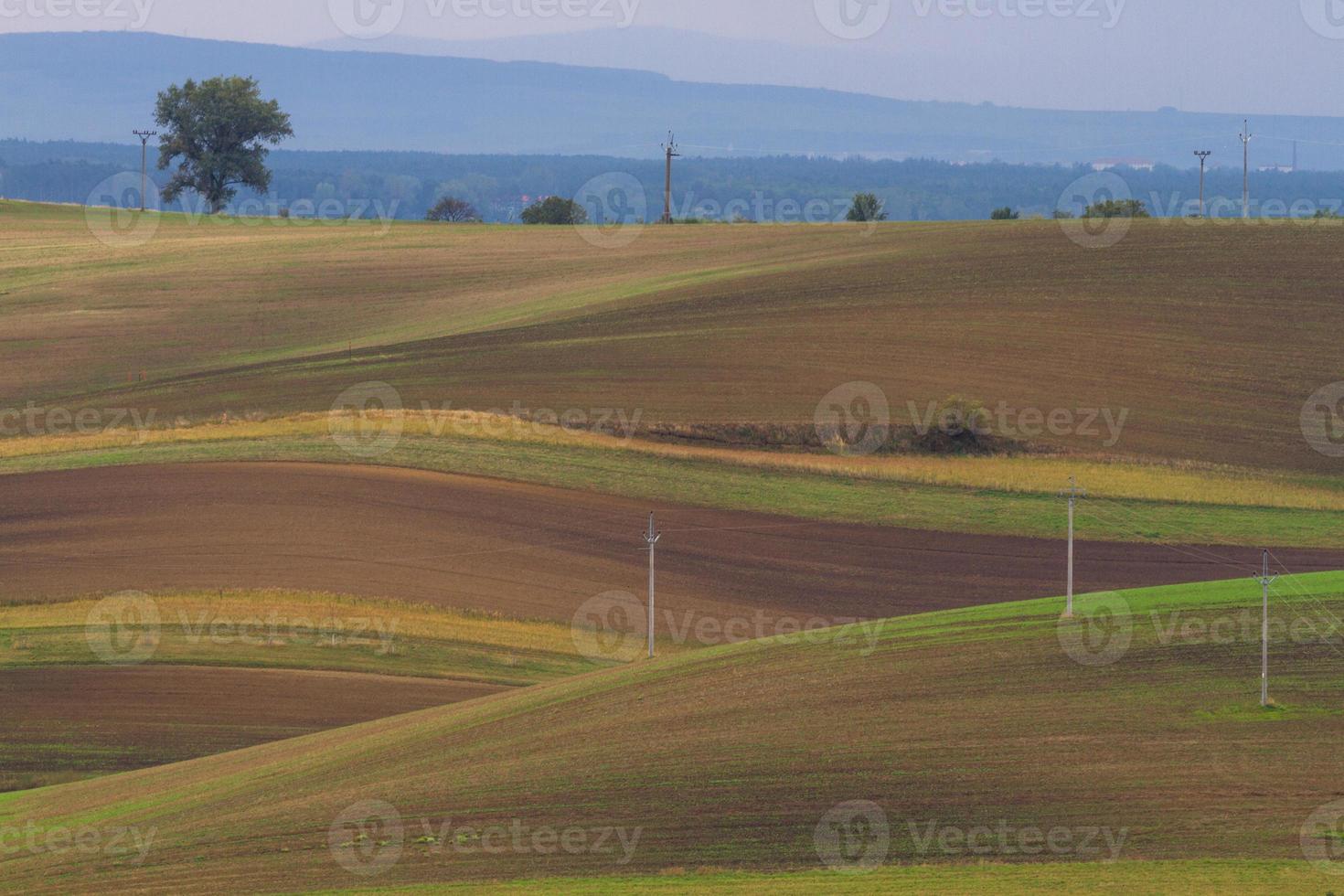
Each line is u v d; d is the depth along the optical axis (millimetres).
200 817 47406
